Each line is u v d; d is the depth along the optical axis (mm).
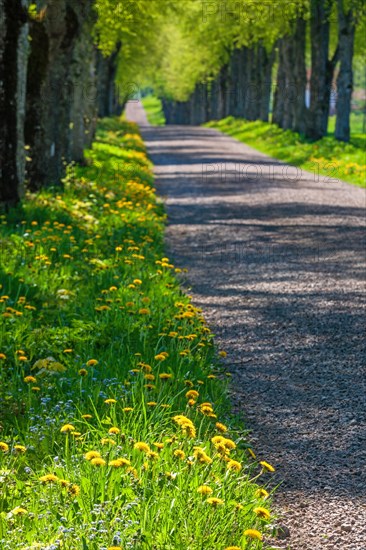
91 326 8852
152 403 6387
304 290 12555
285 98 60250
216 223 20453
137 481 5078
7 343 8305
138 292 10641
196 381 7562
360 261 15055
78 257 13078
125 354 8180
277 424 7117
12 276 10656
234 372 8539
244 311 11203
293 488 5887
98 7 33469
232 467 5254
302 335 9977
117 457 5492
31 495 5066
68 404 6578
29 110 21297
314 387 8078
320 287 12766
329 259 15297
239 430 6844
